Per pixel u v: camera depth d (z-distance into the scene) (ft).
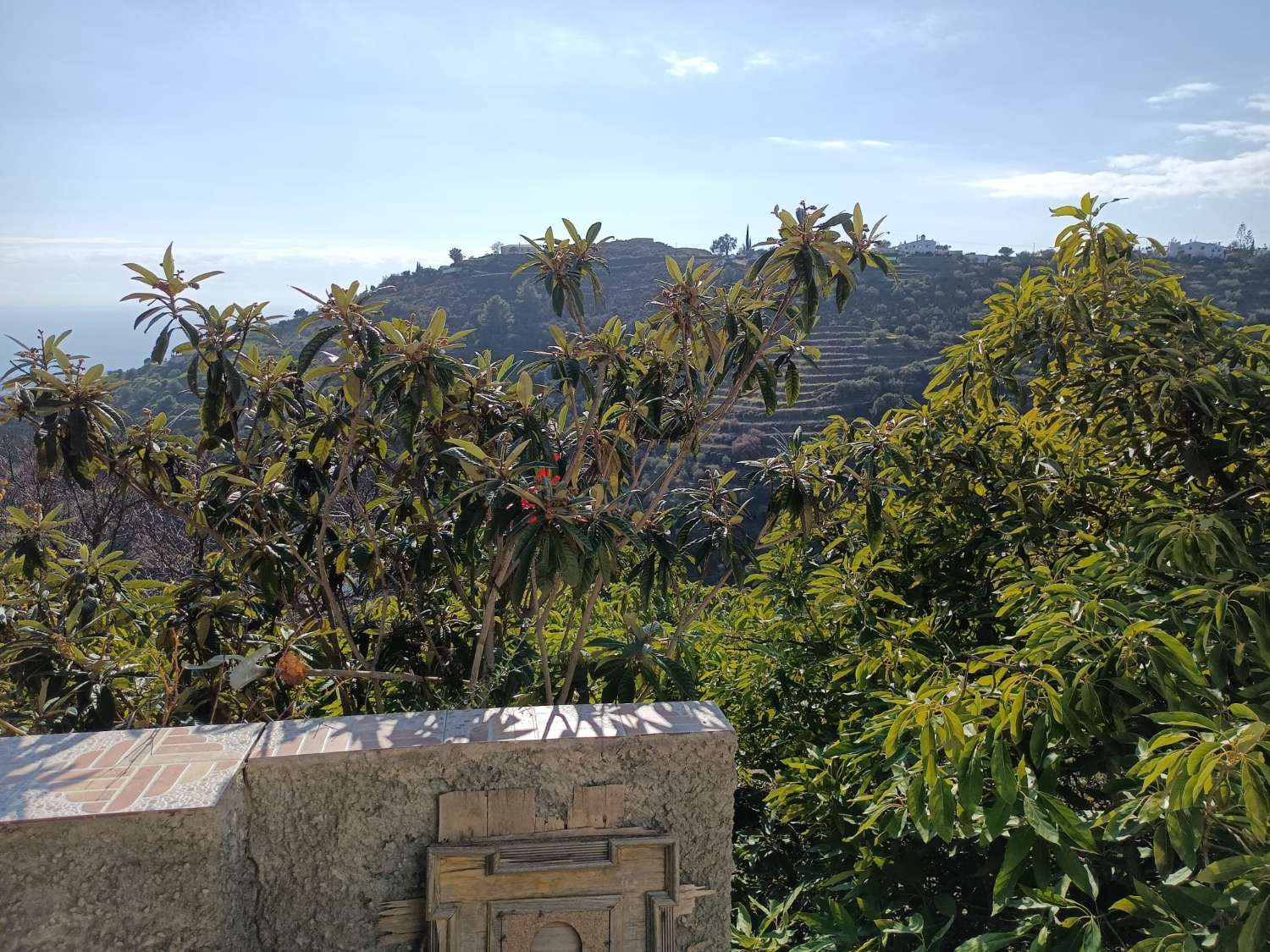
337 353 10.77
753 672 13.91
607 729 7.40
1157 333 13.05
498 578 10.19
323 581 11.29
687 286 11.50
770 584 14.98
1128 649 7.82
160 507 11.99
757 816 13.60
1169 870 6.86
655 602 15.31
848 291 11.53
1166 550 9.05
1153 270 14.39
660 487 11.81
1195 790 6.15
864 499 13.19
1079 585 9.65
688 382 12.20
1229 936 6.13
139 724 10.98
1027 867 7.56
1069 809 7.16
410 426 9.96
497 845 7.03
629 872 7.23
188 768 6.62
